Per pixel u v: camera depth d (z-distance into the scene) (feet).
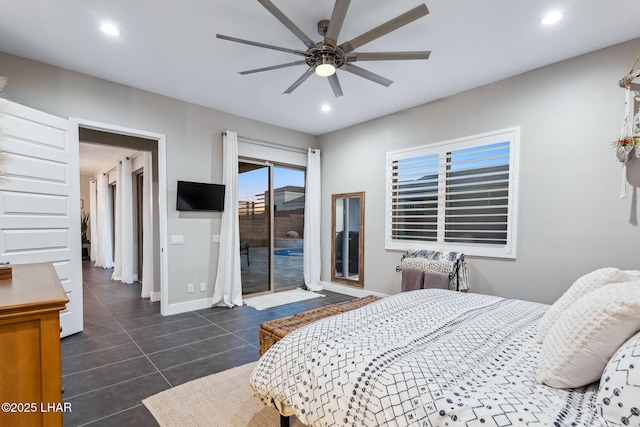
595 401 3.31
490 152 11.78
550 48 9.39
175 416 6.44
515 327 5.76
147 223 16.24
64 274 10.55
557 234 10.21
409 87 12.16
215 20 8.20
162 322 12.37
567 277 10.00
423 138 13.91
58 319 4.11
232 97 13.32
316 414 4.35
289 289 18.37
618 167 9.11
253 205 16.90
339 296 16.79
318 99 13.46
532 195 10.73
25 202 9.48
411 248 14.26
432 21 8.11
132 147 15.48
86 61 10.28
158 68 10.77
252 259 17.07
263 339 7.47
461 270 11.93
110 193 26.61
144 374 8.18
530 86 10.77
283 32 8.79
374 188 15.93
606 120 9.29
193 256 14.10
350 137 17.21
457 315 6.33
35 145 9.70
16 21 8.16
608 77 9.27
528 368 4.24
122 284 19.53
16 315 3.83
